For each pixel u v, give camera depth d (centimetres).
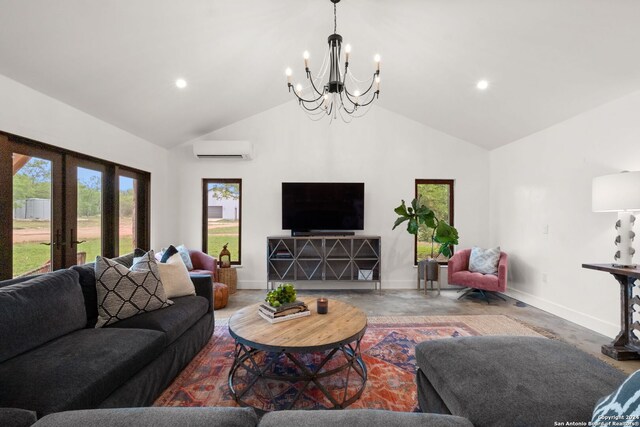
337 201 448
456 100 373
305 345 163
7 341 139
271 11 254
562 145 338
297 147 465
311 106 465
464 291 446
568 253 328
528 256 389
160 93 316
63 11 188
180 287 248
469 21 241
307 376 168
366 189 469
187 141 459
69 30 203
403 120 472
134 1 199
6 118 223
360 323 196
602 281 289
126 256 259
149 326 192
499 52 266
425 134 473
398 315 337
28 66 219
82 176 310
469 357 137
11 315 144
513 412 102
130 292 205
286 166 464
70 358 142
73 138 284
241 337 174
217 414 91
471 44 267
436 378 135
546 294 358
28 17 185
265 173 463
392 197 470
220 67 310
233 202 471
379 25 282
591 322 297
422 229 480
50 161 273
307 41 317
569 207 328
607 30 208
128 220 387
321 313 215
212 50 278
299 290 452
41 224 264
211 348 249
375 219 469
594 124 299
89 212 320
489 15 229
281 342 166
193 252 404
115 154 345
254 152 462
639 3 184
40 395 118
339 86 241
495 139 433
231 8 235
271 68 352
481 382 119
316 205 448
